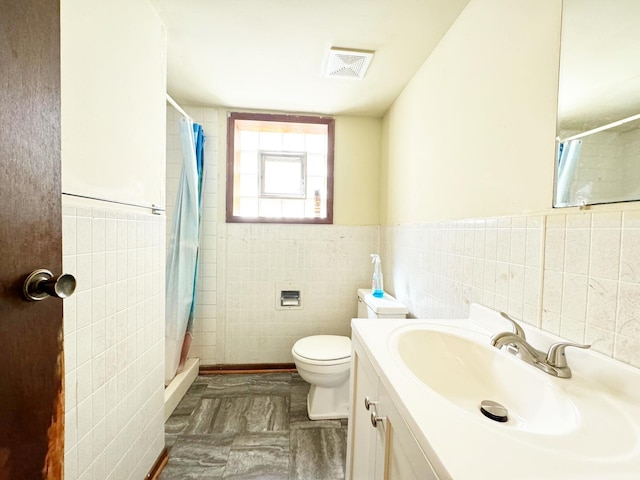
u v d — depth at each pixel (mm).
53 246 512
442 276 1315
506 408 698
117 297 990
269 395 1880
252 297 2213
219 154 2158
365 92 1896
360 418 915
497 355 772
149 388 1204
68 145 772
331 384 1631
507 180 918
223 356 2205
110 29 929
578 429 469
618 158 596
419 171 1583
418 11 1189
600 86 633
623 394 570
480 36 1066
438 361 878
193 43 1428
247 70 1664
